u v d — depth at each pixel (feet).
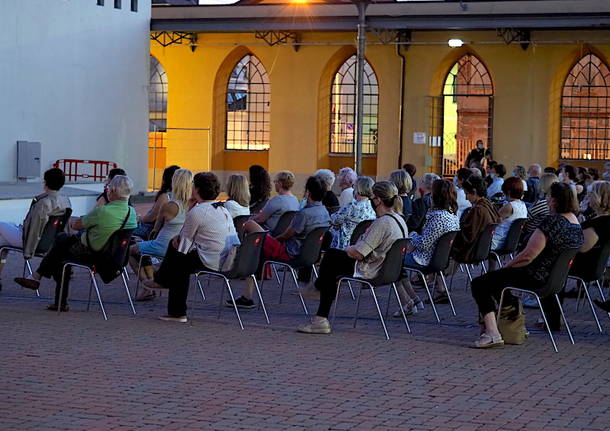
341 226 39.47
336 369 28.22
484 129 110.42
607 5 100.37
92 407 23.36
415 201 46.19
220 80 119.65
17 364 27.81
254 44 116.47
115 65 103.60
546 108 107.65
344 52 114.62
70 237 36.86
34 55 92.73
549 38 106.11
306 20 108.47
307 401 24.40
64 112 96.78
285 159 116.88
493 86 109.19
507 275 31.86
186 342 31.68
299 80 115.65
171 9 113.50
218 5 112.37
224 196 114.32
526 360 30.12
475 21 102.12
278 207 42.68
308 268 46.70
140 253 39.06
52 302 39.32
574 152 107.96
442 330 35.24
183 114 119.96
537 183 64.08
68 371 27.12
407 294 39.04
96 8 100.42
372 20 104.88
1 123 89.30
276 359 29.40
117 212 36.01
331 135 116.88
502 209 44.73
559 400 25.11
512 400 25.00
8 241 41.32
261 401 24.30
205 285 45.32
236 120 120.37
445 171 112.16
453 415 23.40
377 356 30.22
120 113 104.53
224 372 27.48
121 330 33.42
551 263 31.37
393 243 33.32
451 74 111.75
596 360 30.40
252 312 38.40
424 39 110.32
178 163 120.88
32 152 91.81
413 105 111.34
